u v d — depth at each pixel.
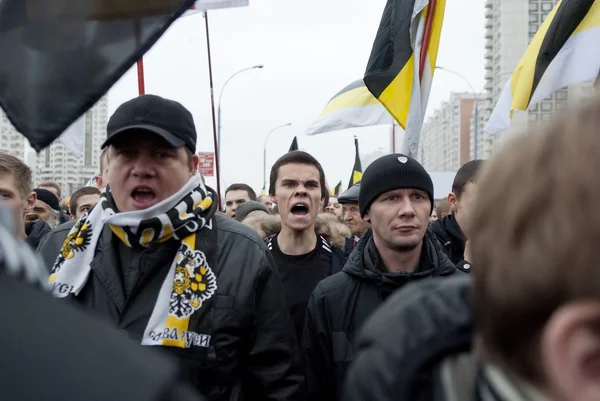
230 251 2.45
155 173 2.35
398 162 2.89
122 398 0.60
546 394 0.68
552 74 4.62
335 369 2.84
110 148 2.41
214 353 2.28
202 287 2.32
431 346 0.92
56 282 2.34
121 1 1.48
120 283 2.32
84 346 0.62
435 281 1.08
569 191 0.63
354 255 2.96
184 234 2.35
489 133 5.33
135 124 2.32
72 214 6.41
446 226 4.82
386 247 2.90
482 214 0.72
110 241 2.37
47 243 2.59
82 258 2.38
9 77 1.46
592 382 0.64
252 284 2.40
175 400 0.63
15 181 3.34
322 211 5.71
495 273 0.69
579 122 0.67
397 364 0.94
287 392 2.43
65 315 0.64
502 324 0.69
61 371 0.60
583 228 0.62
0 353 0.60
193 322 2.27
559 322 0.63
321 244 4.16
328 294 2.93
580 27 4.48
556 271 0.63
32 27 1.46
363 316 2.84
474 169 3.65
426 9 4.85
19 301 0.63
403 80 4.82
